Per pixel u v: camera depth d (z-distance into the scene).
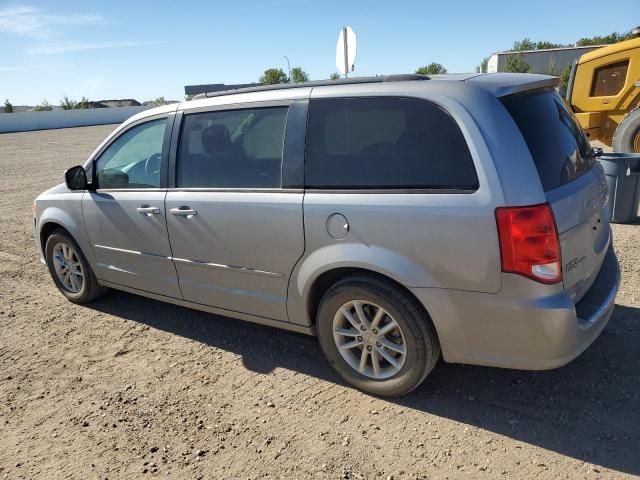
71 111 47.16
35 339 4.45
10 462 2.96
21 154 21.62
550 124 3.04
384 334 3.17
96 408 3.40
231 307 3.84
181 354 4.04
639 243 5.67
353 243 3.07
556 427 2.92
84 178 4.52
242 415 3.23
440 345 3.00
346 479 2.66
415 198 2.87
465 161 2.76
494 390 3.29
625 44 9.09
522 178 2.65
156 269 4.19
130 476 2.79
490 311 2.77
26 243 7.50
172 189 3.93
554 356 2.75
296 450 2.89
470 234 2.71
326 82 3.36
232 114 3.66
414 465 2.72
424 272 2.87
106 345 4.26
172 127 3.97
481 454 2.76
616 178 6.29
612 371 3.37
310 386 3.49
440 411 3.13
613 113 9.52
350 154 3.12
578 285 2.97
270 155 3.44
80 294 5.02
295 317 3.51
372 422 3.08
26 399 3.57
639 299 4.30
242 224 3.52
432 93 2.90
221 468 2.80
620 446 2.74
